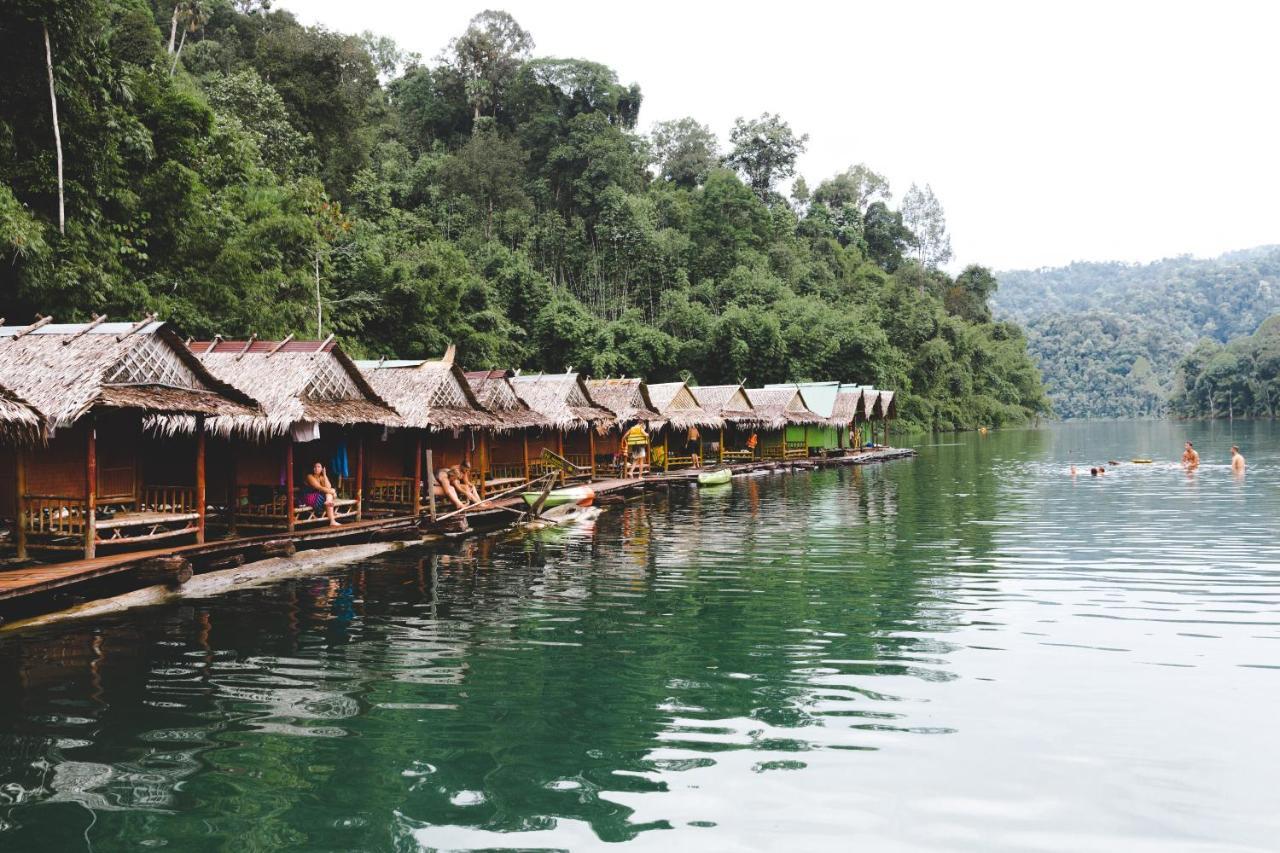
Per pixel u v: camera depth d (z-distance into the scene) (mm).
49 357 13688
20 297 19641
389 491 21422
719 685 9000
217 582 14172
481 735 7680
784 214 86188
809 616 11953
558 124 73375
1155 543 17688
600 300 66188
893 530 20438
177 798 6480
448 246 51156
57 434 14703
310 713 8234
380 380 21391
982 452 52969
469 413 22078
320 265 37938
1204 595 12898
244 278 28859
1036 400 106375
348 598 13273
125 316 22656
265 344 18453
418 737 7637
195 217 26906
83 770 6953
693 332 61531
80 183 21656
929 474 37062
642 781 6738
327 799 6465
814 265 82875
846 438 48469
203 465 14859
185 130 26234
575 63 75250
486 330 50406
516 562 16531
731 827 6027
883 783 6672
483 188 66812
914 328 82625
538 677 9297
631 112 82875
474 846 5785
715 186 76125
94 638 10898
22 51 20016
